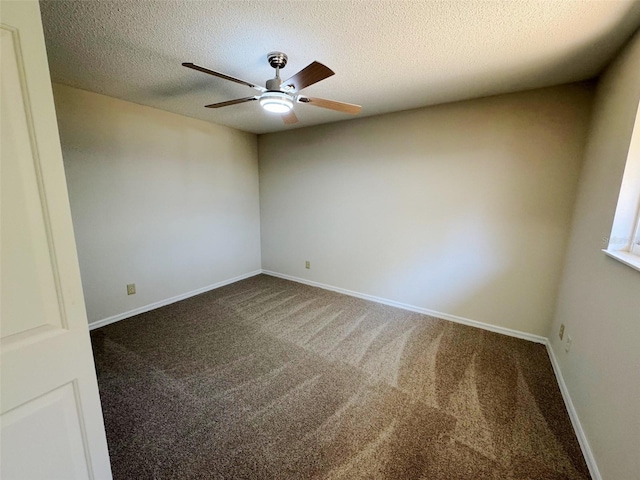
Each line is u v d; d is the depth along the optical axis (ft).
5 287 2.45
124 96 8.63
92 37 5.12
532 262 8.25
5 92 2.35
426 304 10.30
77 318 2.97
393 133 10.05
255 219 14.53
